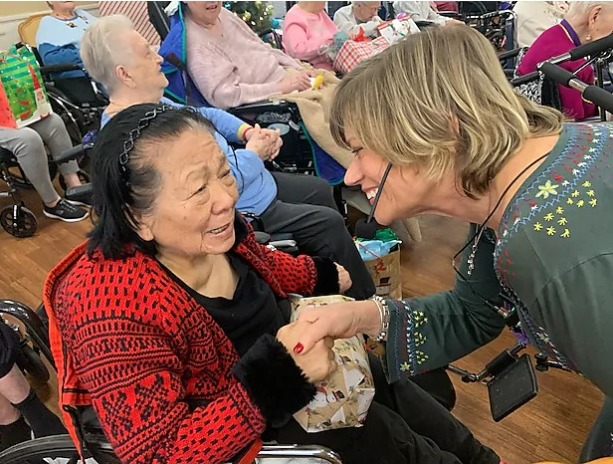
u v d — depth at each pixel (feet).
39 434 5.13
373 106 2.52
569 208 2.25
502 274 2.49
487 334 3.74
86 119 11.09
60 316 3.06
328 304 3.60
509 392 3.32
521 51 8.52
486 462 4.32
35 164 9.43
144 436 2.84
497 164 2.43
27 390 5.04
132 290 2.95
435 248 8.55
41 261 8.88
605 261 2.13
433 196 2.68
